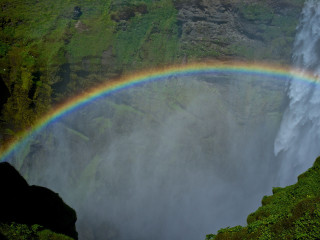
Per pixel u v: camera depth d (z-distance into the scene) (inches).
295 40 2188.7
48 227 881.5
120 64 2591.0
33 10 2677.2
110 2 2706.7
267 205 817.5
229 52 2439.7
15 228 801.6
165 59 2610.7
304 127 2129.7
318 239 549.3
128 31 2662.4
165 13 2652.6
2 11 2630.4
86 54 2527.1
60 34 2544.3
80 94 2514.8
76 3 2711.6
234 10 2375.7
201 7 2506.2
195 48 2564.0
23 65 2427.4
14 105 2440.9
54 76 2406.5
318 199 641.6
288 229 619.5
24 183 956.0
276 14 2225.6
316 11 2022.6
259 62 2346.2
